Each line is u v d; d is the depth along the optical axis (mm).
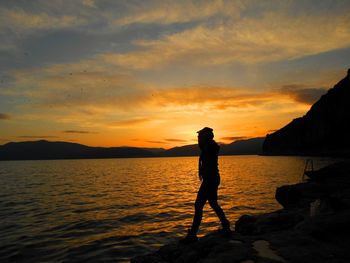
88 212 18578
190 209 19109
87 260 9906
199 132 6582
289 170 59188
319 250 5023
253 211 17484
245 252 5141
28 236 12945
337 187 14961
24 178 52188
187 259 5691
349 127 128500
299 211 8961
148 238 12508
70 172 71062
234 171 60750
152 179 46562
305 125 169500
